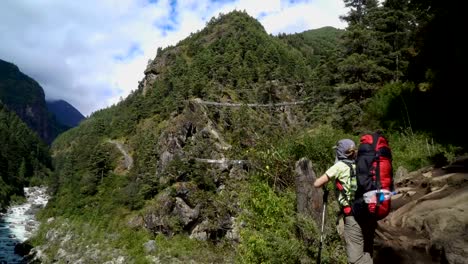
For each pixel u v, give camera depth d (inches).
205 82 5039.4
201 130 3002.0
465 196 206.1
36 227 4077.3
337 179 160.4
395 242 198.1
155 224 2920.8
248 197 351.3
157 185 3619.6
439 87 513.3
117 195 4033.0
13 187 5792.3
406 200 257.4
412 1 626.2
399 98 596.4
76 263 2775.6
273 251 272.4
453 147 368.5
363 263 149.7
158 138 4591.5
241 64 5477.4
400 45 924.0
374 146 152.5
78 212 4141.2
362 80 869.8
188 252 2183.8
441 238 178.1
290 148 365.1
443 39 540.4
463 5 496.1
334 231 248.4
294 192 322.0
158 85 7283.5
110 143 6205.7
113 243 2984.7
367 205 145.4
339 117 748.6
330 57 1242.0
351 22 1112.8
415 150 425.7
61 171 6417.3
